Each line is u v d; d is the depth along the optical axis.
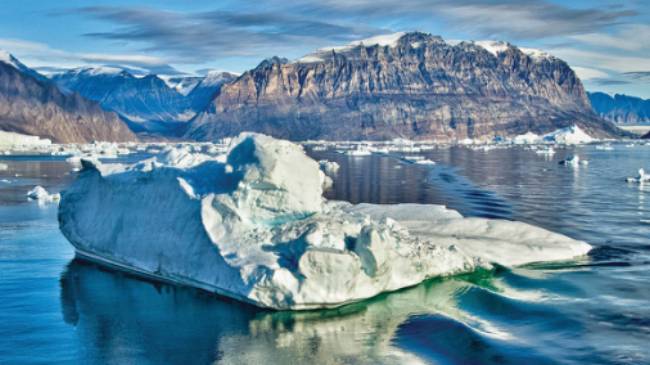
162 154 44.25
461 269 39.19
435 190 90.19
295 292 31.88
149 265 38.97
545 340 28.77
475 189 91.56
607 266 41.44
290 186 34.81
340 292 32.44
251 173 34.41
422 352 27.86
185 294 35.84
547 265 41.81
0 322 31.98
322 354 27.80
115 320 32.12
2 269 41.91
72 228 45.59
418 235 46.03
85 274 40.66
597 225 57.97
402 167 144.25
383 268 33.22
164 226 38.56
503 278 38.56
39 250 47.66
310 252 31.30
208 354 27.92
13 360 27.55
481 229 49.00
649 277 38.59
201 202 35.78
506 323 31.19
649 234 53.22
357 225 34.84
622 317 31.39
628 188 92.25
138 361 27.31
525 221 60.38
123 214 42.12
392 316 32.22
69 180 108.25
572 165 146.62
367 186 96.94
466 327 30.31
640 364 25.91
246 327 30.94
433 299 34.78
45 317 32.69
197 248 35.97
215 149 190.75
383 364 26.69
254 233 34.44
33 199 78.25
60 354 28.14
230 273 33.44
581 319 31.19
